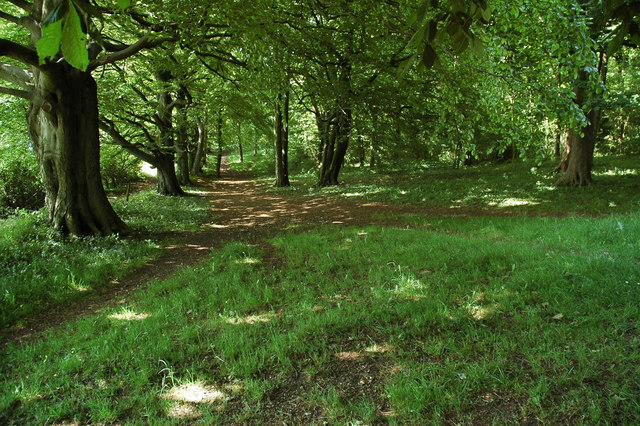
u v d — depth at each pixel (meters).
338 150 22.25
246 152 64.00
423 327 4.06
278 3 8.06
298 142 37.84
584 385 2.96
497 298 4.55
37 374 3.53
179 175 25.97
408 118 13.54
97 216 9.41
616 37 1.61
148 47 8.88
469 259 5.98
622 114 23.83
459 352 3.52
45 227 8.74
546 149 4.20
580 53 4.00
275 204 17.30
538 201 12.48
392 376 3.30
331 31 9.08
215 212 15.26
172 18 7.08
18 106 13.09
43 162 8.99
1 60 12.42
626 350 3.33
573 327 3.80
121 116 15.20
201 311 4.88
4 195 12.12
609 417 2.61
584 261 5.46
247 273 6.45
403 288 5.05
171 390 3.29
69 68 8.84
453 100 4.41
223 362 3.65
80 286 6.05
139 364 3.66
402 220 11.20
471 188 15.83
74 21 0.81
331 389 3.18
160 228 11.05
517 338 3.71
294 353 3.77
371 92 11.05
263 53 7.21
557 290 4.56
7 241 7.43
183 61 10.90
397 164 29.12
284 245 8.30
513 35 4.82
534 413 2.75
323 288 5.47
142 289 6.00
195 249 8.77
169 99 19.11
